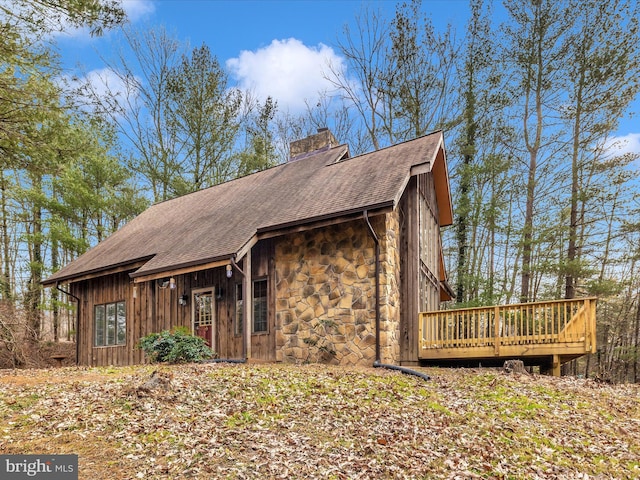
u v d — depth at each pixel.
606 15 18.16
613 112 18.70
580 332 9.33
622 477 5.14
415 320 11.36
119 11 9.24
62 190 20.84
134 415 5.66
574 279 19.16
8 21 8.41
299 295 11.30
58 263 22.41
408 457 5.10
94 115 9.73
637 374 23.20
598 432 6.45
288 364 10.29
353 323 10.46
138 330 14.41
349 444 5.31
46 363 17.39
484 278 23.75
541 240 20.08
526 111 21.58
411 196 12.05
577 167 19.59
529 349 9.84
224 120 23.88
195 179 23.61
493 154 21.89
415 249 11.74
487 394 7.80
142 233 16.23
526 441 5.88
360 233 10.70
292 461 4.78
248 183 16.11
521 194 22.33
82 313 16.53
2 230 20.14
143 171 23.23
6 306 16.50
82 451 4.73
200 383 7.04
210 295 12.95
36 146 9.29
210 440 5.08
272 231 10.96
